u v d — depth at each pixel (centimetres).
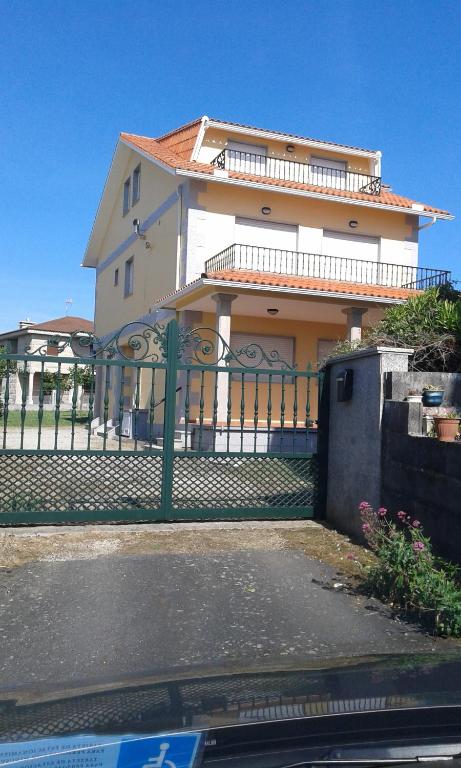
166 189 1836
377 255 1917
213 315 1702
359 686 195
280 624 441
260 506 754
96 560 584
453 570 498
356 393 702
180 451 732
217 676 218
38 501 687
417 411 601
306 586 527
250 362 1764
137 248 2083
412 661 229
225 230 1714
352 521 692
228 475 749
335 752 150
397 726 163
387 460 632
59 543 634
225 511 742
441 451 540
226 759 146
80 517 693
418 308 888
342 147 2058
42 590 501
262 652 391
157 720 170
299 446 1286
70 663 371
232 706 179
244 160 1938
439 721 166
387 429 636
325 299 1552
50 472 693
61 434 1870
